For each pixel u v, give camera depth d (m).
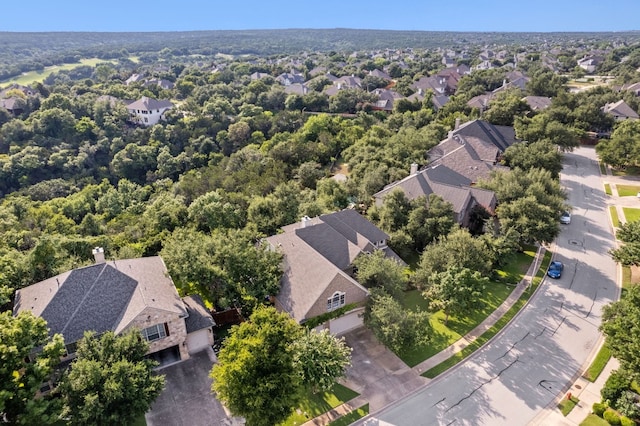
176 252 36.22
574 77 160.38
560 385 31.81
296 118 107.38
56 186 84.56
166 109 120.88
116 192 79.38
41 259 37.72
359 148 76.12
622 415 28.25
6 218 59.16
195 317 33.62
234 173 76.44
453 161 66.88
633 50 193.25
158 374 31.34
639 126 82.81
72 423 23.97
